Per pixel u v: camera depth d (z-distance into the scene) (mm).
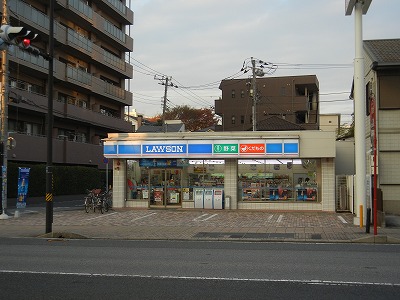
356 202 18688
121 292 7727
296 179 24781
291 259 11031
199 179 25781
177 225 18844
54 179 35906
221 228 17812
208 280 8641
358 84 17859
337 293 7617
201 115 78938
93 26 44094
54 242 14711
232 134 24969
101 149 46375
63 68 39531
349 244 14008
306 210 24453
